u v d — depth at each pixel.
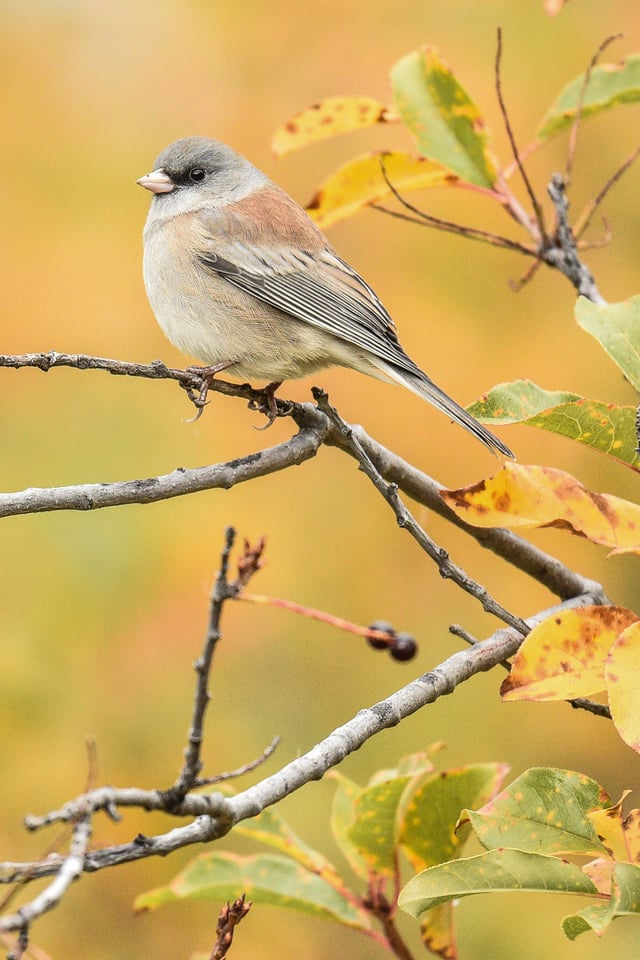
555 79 13.52
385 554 12.23
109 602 11.19
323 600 11.86
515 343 12.83
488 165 7.98
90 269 12.55
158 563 11.40
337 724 11.50
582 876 4.66
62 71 13.40
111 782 10.68
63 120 13.16
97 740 10.77
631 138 14.41
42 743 10.63
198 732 4.29
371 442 6.95
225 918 4.98
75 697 10.84
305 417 6.66
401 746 12.11
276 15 13.59
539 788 5.01
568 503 5.41
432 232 13.06
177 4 13.68
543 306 13.09
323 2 13.55
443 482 12.18
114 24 13.60
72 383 12.30
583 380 12.76
